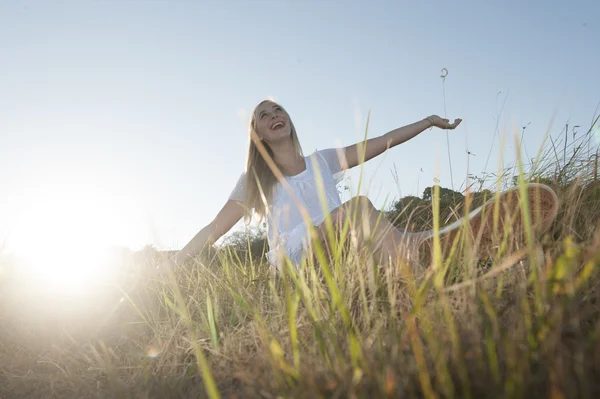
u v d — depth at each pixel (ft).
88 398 8.29
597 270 6.08
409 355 5.13
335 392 4.85
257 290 10.78
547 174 11.66
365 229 6.93
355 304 7.73
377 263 8.71
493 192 11.55
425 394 4.33
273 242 12.62
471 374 4.60
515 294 5.86
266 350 6.38
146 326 11.28
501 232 8.64
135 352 9.78
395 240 9.81
